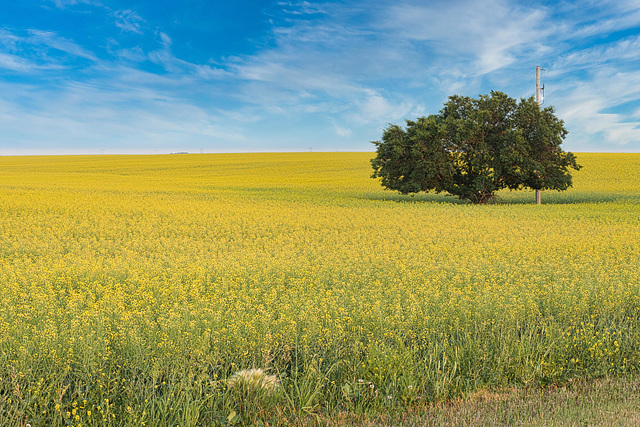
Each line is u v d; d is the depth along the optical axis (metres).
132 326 6.58
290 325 6.63
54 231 19.38
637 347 6.73
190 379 5.16
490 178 37.78
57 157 126.12
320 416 5.25
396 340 6.59
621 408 5.20
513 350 6.44
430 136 38.69
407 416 5.24
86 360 5.38
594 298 8.53
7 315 7.14
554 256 13.92
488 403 5.48
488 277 10.86
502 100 38.94
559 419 5.00
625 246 15.84
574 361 6.32
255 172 79.56
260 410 5.23
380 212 28.75
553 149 38.31
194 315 7.22
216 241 17.91
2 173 74.88
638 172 66.75
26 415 4.84
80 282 9.93
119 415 5.00
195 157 118.81
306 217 25.88
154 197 36.97
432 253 14.83
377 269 11.75
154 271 11.36
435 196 46.62
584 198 43.31
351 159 105.44
